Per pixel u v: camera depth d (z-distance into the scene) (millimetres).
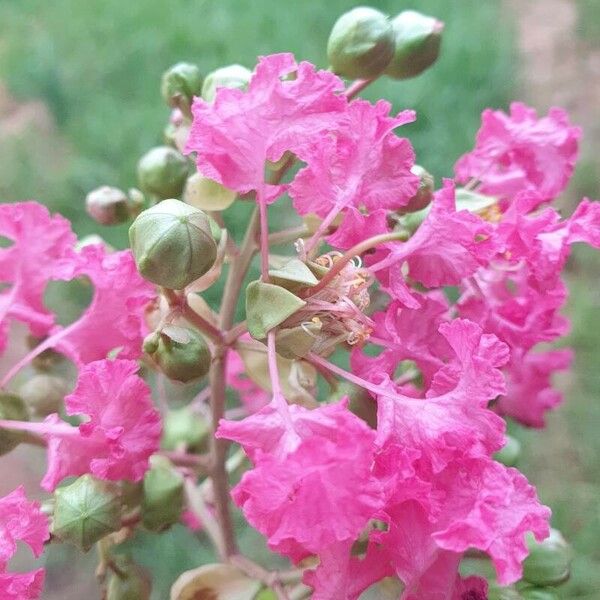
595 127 405
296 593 121
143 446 102
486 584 104
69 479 159
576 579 252
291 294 91
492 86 386
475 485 91
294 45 388
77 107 385
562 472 288
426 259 102
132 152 351
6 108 396
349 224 99
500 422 93
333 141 96
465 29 403
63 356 131
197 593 123
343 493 81
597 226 108
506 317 116
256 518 83
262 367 119
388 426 93
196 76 125
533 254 107
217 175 95
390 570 95
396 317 103
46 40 409
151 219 93
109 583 123
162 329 102
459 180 132
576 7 464
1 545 96
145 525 119
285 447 85
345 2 411
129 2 422
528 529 90
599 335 312
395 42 118
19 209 115
